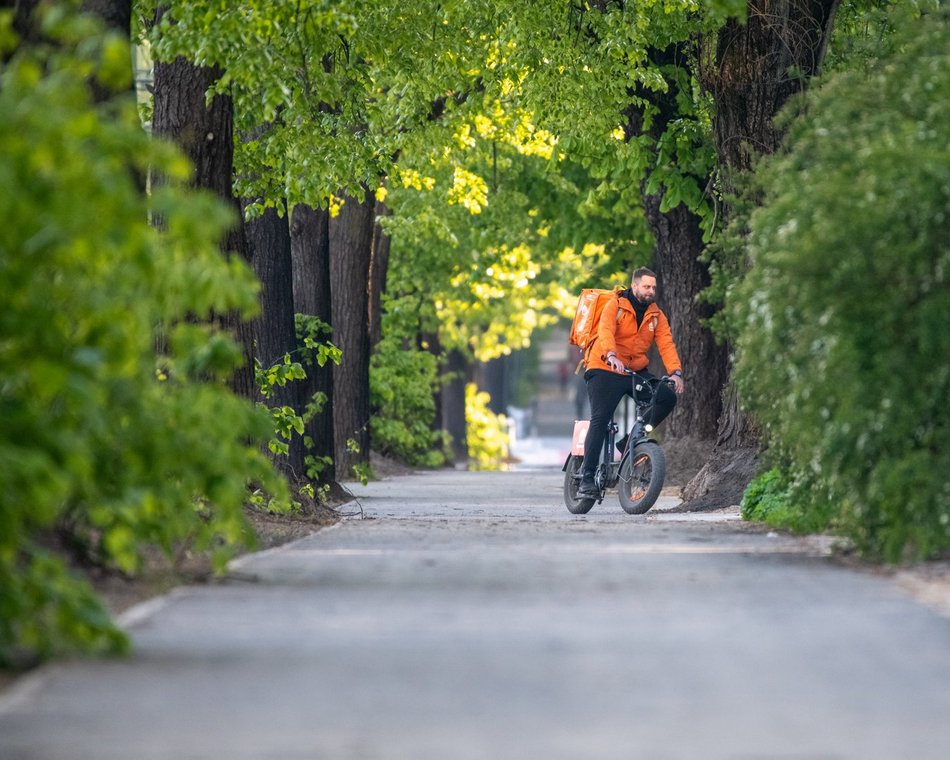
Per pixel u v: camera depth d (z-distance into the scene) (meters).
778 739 10.28
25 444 13.20
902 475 18.66
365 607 16.36
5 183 12.87
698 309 54.47
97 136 13.31
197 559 20.38
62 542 17.50
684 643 13.98
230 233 29.59
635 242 64.38
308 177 36.69
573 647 13.79
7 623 13.05
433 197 67.56
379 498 46.56
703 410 55.22
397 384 77.25
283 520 28.45
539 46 44.06
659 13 43.34
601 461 33.59
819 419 19.31
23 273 13.45
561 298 103.25
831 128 21.34
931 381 18.72
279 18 31.56
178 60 29.55
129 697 11.66
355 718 10.91
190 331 15.65
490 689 11.92
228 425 15.63
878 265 18.78
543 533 26.34
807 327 19.33
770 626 14.95
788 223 19.83
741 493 34.47
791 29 35.03
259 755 9.81
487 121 61.19
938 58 21.02
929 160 18.81
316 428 44.12
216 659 13.23
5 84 13.36
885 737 10.35
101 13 24.44
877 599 16.84
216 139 29.47
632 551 22.59
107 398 14.49
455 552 22.53
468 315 98.69
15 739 10.30
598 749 9.98
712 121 36.41
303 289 46.41
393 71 40.69
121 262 14.06
